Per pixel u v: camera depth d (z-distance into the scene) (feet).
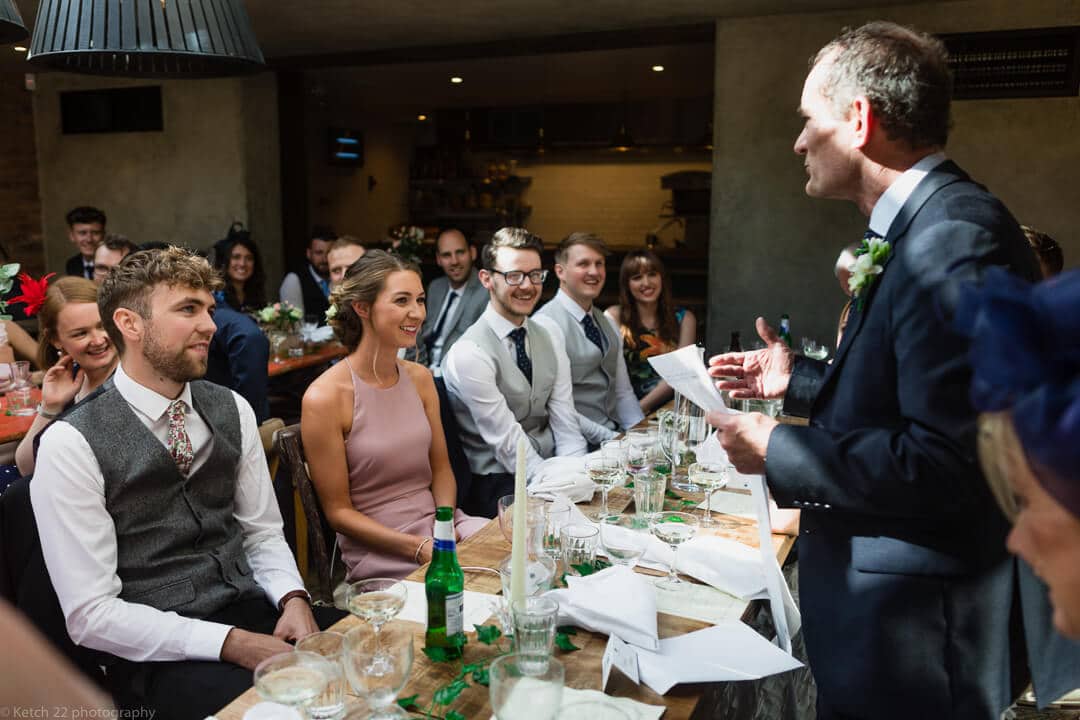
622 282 13.74
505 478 9.66
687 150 35.91
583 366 11.50
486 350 9.70
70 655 5.69
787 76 19.17
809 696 6.62
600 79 29.12
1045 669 4.15
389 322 7.63
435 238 37.11
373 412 7.72
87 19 7.16
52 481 5.54
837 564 4.45
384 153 40.04
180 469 6.05
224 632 5.54
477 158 38.17
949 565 4.12
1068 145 17.29
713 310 20.48
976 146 17.89
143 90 25.88
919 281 3.94
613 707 3.88
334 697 3.92
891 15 18.17
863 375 4.33
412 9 18.67
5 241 26.89
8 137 26.78
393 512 7.77
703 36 20.15
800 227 19.54
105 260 13.94
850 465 4.10
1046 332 1.72
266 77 25.41
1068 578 1.77
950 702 4.14
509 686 3.51
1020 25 17.26
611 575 5.11
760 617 5.58
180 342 5.83
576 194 38.17
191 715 5.28
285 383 18.38
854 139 4.35
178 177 25.89
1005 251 3.86
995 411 1.83
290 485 7.93
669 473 8.04
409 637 3.92
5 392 12.00
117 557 5.80
